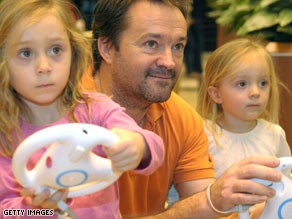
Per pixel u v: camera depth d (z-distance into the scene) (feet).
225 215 3.67
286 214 3.04
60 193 2.48
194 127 4.36
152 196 4.33
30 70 2.56
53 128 2.24
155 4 3.66
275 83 5.26
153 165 2.57
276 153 5.16
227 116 5.18
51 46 2.60
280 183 3.05
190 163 4.31
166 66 3.62
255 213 3.50
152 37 3.60
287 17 6.31
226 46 5.19
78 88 3.01
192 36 18.34
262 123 5.27
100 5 3.94
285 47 5.93
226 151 5.06
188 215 3.61
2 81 2.62
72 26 2.94
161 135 4.18
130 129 2.65
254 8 7.20
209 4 9.02
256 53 4.97
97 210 3.04
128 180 3.95
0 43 2.59
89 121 2.94
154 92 3.70
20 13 2.55
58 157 2.30
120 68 3.79
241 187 3.04
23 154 2.22
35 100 2.64
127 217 3.89
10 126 2.74
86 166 2.36
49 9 2.65
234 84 4.94
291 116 5.84
